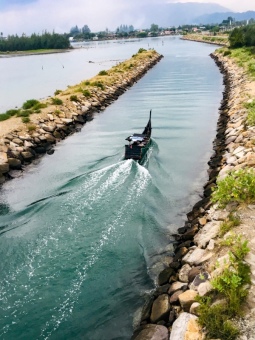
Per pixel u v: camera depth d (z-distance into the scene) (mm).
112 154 21219
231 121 23031
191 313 7117
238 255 7969
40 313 8891
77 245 11664
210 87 44719
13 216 14000
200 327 6578
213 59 77562
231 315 6598
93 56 121688
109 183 16281
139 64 70188
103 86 43125
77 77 65125
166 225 12805
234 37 77062
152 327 7395
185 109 33156
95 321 8578
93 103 35688
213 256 8789
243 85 33031
